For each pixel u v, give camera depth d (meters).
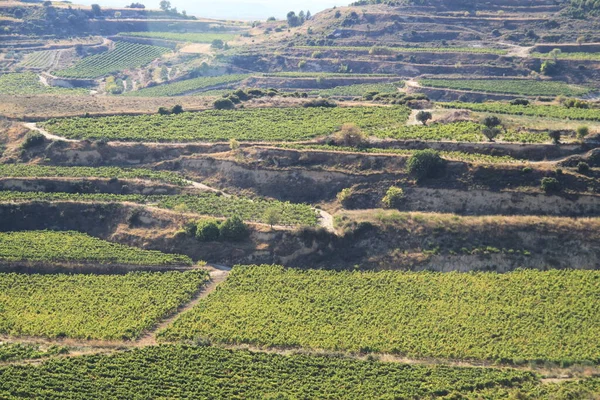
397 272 128.38
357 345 108.88
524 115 183.12
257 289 125.06
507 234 132.62
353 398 96.75
